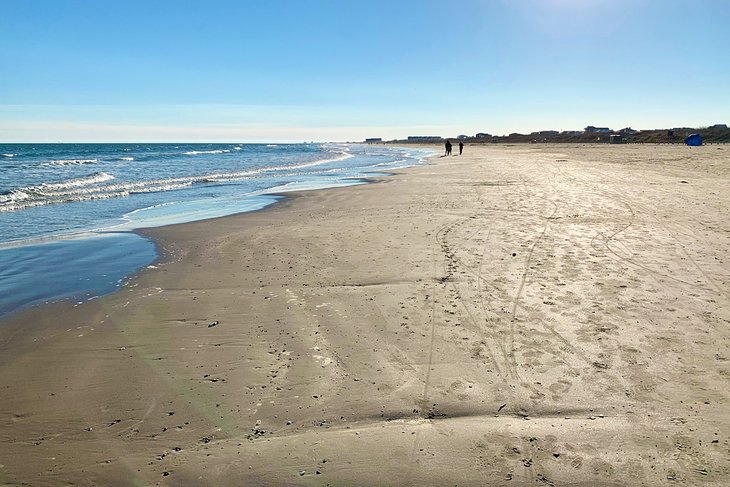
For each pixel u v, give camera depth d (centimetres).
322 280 716
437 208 1363
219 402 400
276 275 750
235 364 465
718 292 619
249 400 403
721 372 425
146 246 969
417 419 374
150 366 463
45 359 480
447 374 438
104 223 1248
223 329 547
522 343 493
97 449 344
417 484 305
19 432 364
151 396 411
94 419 379
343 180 2461
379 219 1216
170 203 1634
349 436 354
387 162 4294
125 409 392
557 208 1288
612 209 1241
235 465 325
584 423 362
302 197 1734
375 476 313
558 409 380
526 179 2136
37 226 1203
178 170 3225
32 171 2980
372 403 396
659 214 1152
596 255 803
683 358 452
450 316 568
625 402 386
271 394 412
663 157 3297
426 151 7331
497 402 392
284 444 346
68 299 655
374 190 1891
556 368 442
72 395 414
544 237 944
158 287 704
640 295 614
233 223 1217
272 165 3922
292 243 968
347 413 383
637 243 876
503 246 883
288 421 374
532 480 306
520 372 438
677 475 305
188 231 1115
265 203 1612
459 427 362
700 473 306
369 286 683
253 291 677
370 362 464
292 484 307
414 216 1241
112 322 573
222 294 667
